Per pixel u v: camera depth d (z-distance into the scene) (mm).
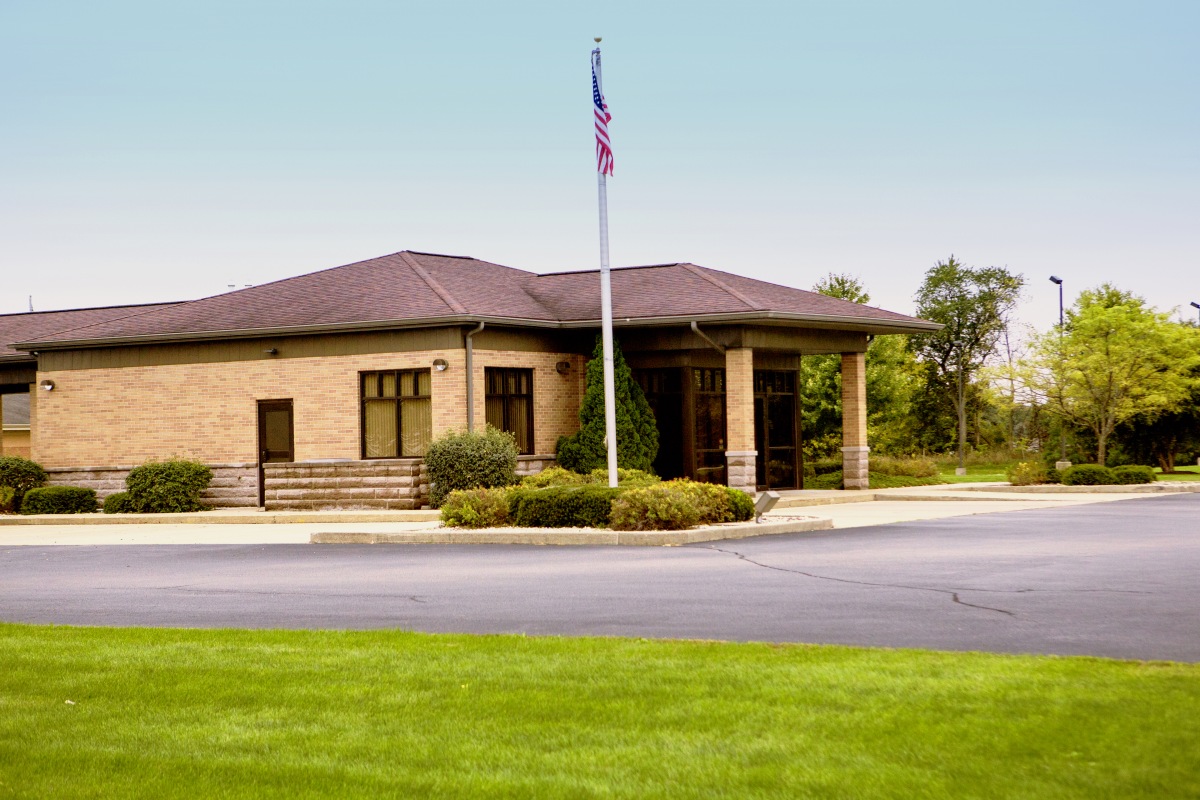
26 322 40656
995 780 6449
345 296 31422
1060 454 43812
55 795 6910
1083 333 37406
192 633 11922
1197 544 17953
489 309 29469
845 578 14594
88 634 12039
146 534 25391
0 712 8773
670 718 8016
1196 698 7773
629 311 30172
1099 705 7676
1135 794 6160
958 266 66438
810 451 43094
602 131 24812
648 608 12719
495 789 6734
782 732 7559
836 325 30812
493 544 20906
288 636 11523
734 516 22078
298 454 30281
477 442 27500
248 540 23062
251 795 6812
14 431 48219
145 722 8453
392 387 29438
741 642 10492
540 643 10672
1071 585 13516
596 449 29578
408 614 12961
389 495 28219
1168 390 37781
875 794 6340
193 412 31562
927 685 8430
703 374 31531
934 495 31312
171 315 33469
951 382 66750
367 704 8727
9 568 19172
